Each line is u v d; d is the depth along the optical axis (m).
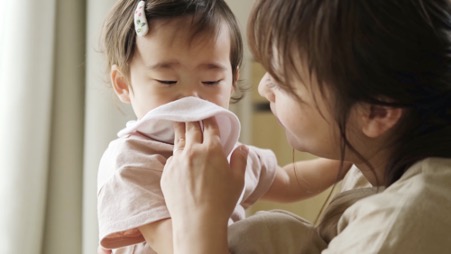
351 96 0.72
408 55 0.71
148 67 0.99
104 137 1.38
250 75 1.53
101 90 1.38
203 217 0.79
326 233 0.86
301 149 0.85
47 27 1.39
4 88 1.40
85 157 1.41
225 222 0.79
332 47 0.71
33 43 1.38
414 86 0.72
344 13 0.70
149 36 0.98
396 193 0.71
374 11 0.70
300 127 0.80
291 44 0.74
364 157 0.79
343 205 0.87
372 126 0.75
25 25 1.37
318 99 0.75
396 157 0.77
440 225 0.67
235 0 1.54
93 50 1.38
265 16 0.77
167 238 0.87
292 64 0.75
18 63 1.38
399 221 0.67
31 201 1.41
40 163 1.42
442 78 0.73
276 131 1.62
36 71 1.38
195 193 0.80
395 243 0.66
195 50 0.98
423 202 0.68
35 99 1.39
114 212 0.91
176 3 1.00
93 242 1.41
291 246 0.82
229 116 0.93
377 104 0.73
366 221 0.70
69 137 1.48
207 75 1.00
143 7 1.00
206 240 0.77
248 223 0.84
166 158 0.98
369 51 0.70
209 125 0.90
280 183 1.17
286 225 0.83
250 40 0.80
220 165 0.83
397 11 0.71
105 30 1.11
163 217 0.88
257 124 1.62
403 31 0.71
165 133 0.98
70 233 1.50
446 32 0.74
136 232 0.92
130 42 1.02
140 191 0.91
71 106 1.48
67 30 1.46
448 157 0.74
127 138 1.00
